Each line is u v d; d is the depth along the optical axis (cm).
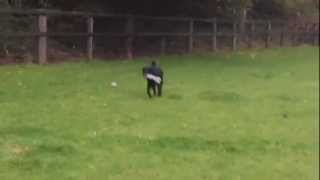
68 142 1323
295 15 6131
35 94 1842
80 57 2828
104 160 1230
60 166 1170
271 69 3148
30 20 2764
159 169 1203
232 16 4381
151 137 1426
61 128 1445
